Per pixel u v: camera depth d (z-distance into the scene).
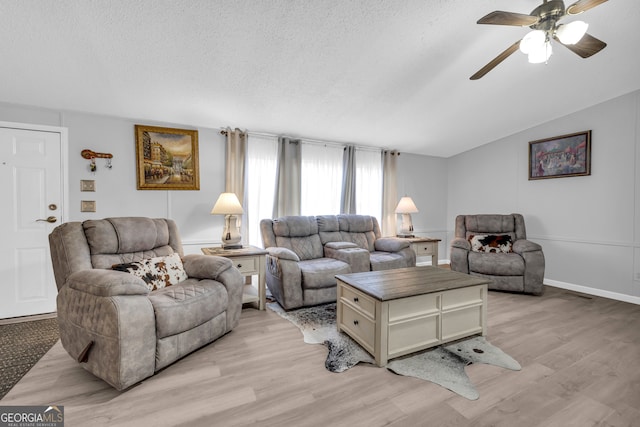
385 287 2.03
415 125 3.70
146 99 2.71
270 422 1.34
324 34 2.04
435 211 5.12
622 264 3.13
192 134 3.29
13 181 2.60
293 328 2.39
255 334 2.28
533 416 1.38
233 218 3.05
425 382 1.66
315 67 2.41
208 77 2.45
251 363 1.86
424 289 1.99
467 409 1.43
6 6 1.68
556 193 3.68
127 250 2.23
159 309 1.71
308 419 1.36
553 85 2.91
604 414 1.39
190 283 2.14
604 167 3.26
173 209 3.23
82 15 1.77
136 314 1.58
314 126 3.54
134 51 2.09
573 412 1.41
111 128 2.96
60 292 1.79
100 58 2.14
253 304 2.99
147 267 2.13
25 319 2.58
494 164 4.41
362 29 2.02
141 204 3.09
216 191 3.44
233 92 2.70
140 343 1.59
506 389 1.59
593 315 2.67
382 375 1.73
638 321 2.53
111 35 1.93
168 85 2.53
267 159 3.68
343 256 3.21
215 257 2.39
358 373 1.75
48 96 2.55
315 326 2.43
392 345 1.88
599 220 3.30
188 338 1.87
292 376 1.71
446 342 2.11
